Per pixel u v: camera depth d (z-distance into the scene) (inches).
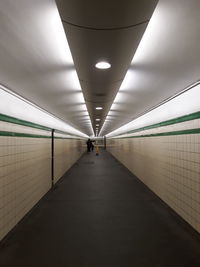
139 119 307.1
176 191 157.1
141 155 290.0
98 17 55.3
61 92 158.2
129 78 129.9
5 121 126.2
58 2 49.5
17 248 113.4
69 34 66.3
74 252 108.5
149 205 189.3
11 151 133.7
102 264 97.3
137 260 100.7
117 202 198.8
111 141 844.0
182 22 67.8
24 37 75.6
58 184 283.7
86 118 391.2
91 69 101.3
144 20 58.0
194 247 113.5
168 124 176.7
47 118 243.8
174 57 95.3
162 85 137.4
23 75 110.8
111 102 203.3
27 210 161.8
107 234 129.6
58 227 141.1
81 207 184.1
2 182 119.3
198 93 125.6
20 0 56.2
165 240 121.5
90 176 346.6
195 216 126.4
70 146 448.5
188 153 137.4
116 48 76.3
